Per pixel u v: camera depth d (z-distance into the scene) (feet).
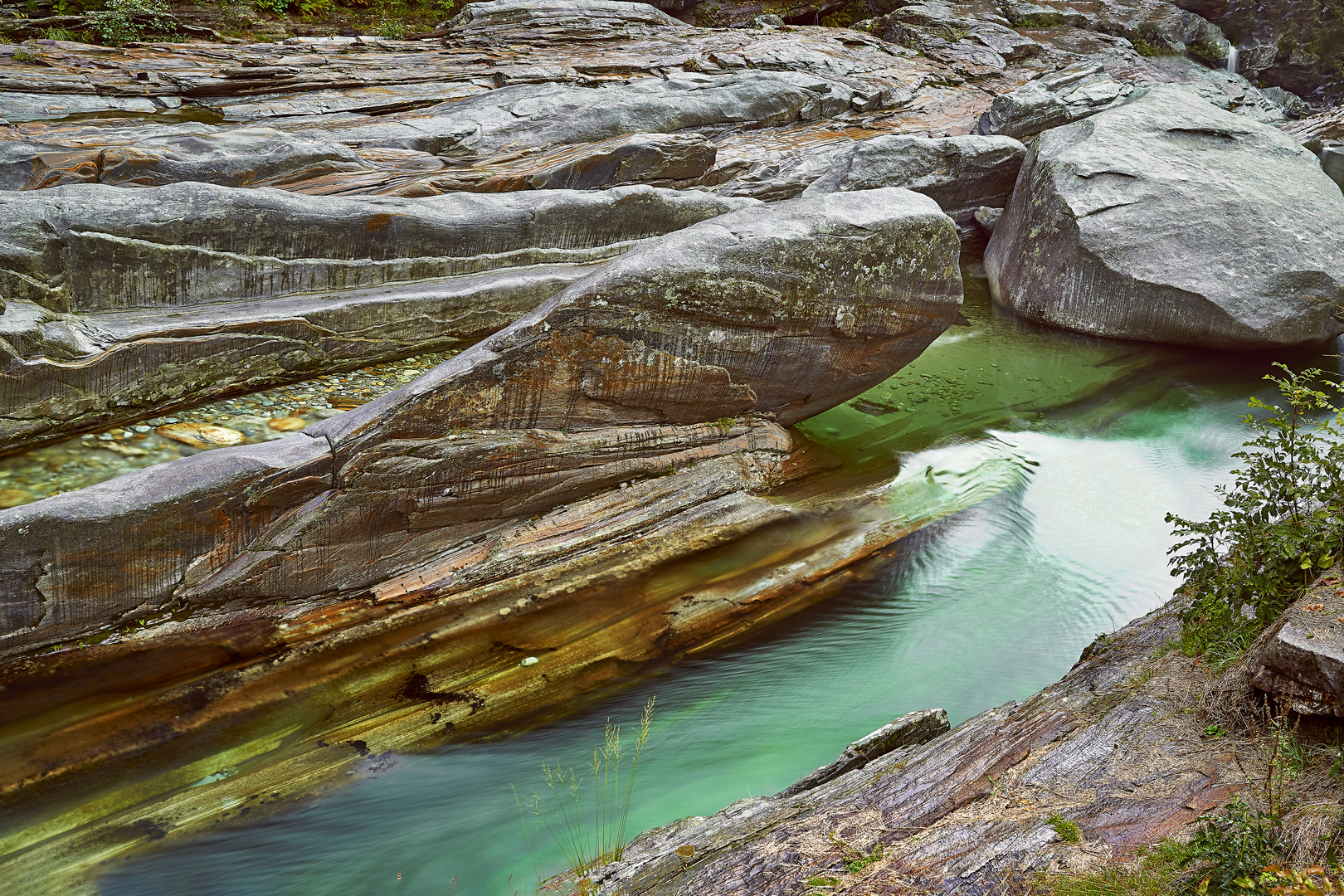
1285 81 82.84
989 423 31.09
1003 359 36.29
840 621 21.94
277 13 55.31
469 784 17.16
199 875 15.15
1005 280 41.73
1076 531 25.41
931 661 20.51
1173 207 37.35
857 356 26.86
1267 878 9.62
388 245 28.73
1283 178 39.47
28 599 18.17
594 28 56.59
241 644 19.66
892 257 25.61
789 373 26.13
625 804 16.51
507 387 22.03
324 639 20.12
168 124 34.63
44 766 16.61
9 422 21.80
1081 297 38.06
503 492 22.66
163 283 25.40
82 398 22.74
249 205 26.21
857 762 15.34
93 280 24.39
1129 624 17.33
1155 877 10.89
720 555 23.71
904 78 58.03
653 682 19.93
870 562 23.98
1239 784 12.18
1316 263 35.65
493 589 21.93
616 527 23.81
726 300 23.75
